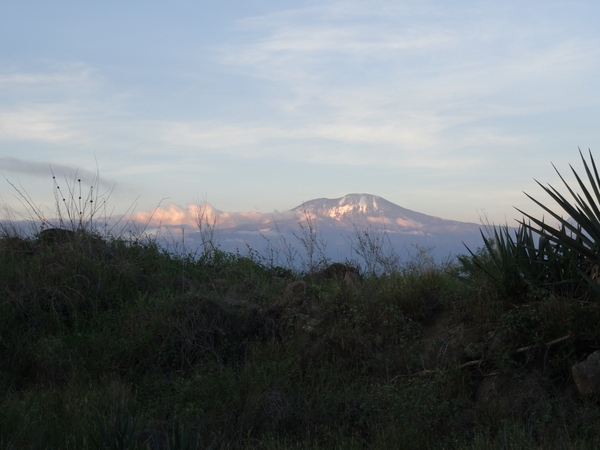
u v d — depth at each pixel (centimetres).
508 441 504
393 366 691
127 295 882
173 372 724
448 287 820
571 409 566
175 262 1020
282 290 915
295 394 632
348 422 584
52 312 806
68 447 488
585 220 688
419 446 521
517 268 727
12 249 956
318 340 745
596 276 691
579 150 704
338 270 1071
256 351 743
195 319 793
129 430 505
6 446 487
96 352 734
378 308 783
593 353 585
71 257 908
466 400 609
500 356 635
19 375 699
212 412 588
